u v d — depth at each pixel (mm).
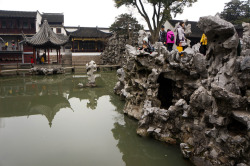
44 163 7668
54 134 10352
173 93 10227
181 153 7836
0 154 8359
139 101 11953
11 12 49062
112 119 12430
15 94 19172
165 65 9688
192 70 8672
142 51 10383
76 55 52312
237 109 5797
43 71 32344
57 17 63312
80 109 14633
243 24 9836
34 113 13844
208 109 6535
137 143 8977
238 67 5934
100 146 9055
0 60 44438
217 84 6051
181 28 11461
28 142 9453
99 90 20641
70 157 8109
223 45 5797
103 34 55625
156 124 9203
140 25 47000
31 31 49250
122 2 33344
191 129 7500
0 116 13203
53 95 18812
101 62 51625
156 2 30844
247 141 5566
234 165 5820
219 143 6059
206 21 5742
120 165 7547
